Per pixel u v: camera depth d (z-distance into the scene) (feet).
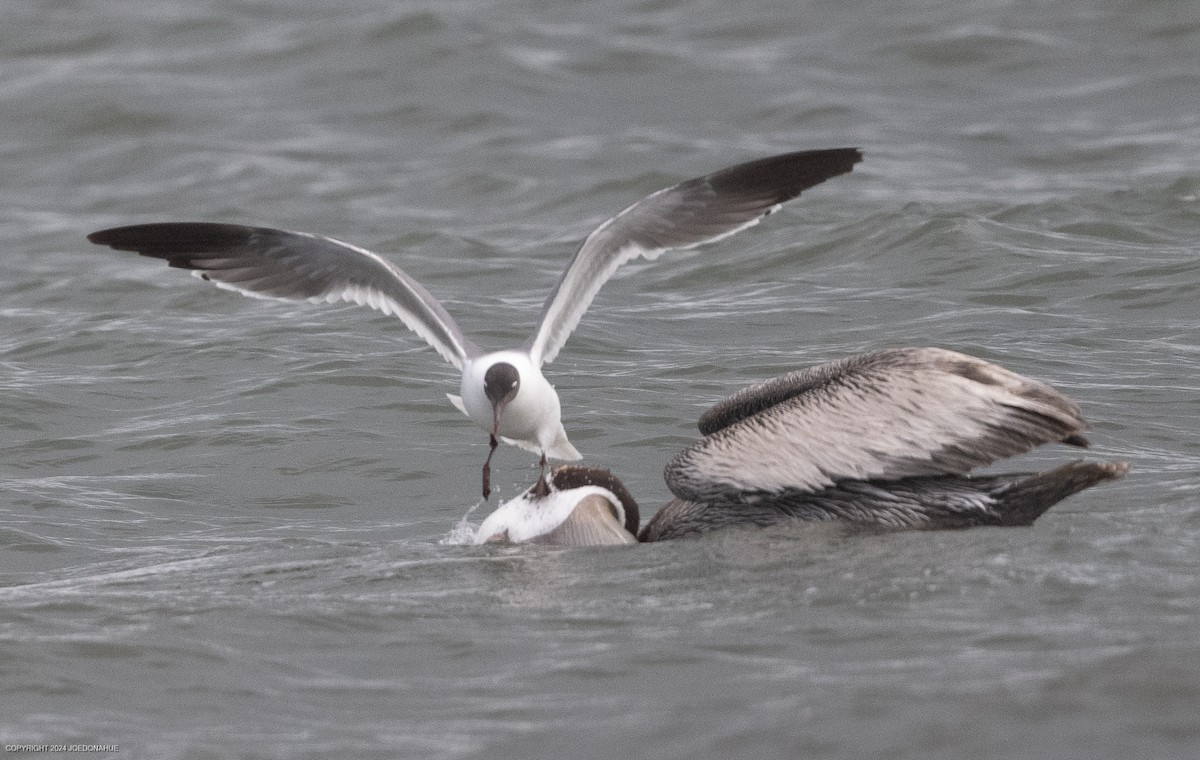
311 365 60.95
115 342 67.21
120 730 28.37
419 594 35.73
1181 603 31.24
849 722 25.91
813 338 61.93
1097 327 60.90
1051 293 65.82
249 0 151.84
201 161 111.96
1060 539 36.11
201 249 40.50
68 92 126.62
